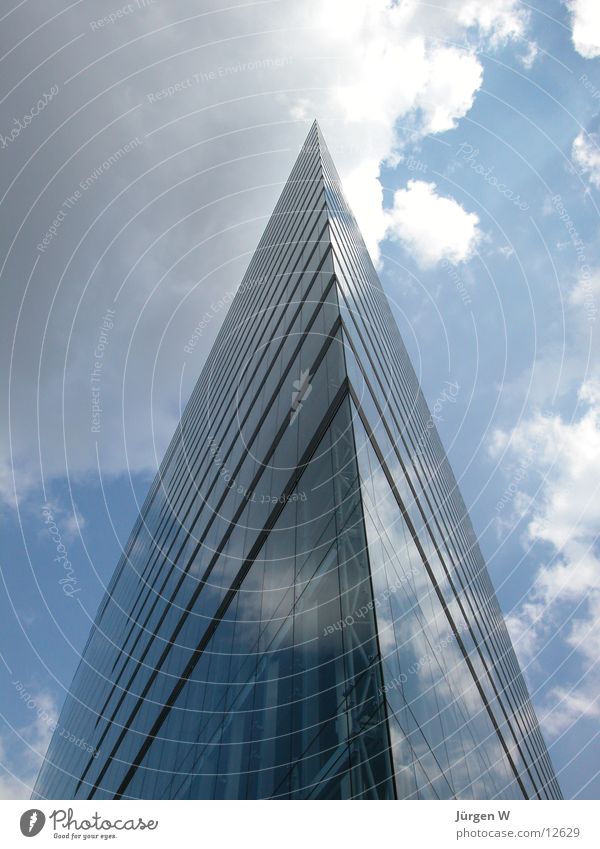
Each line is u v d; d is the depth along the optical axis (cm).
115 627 3762
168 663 1997
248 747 1059
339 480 1188
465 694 1709
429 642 1379
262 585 1370
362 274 2661
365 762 809
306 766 880
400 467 1745
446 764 1140
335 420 1324
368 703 861
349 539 1063
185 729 1500
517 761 2419
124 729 2253
